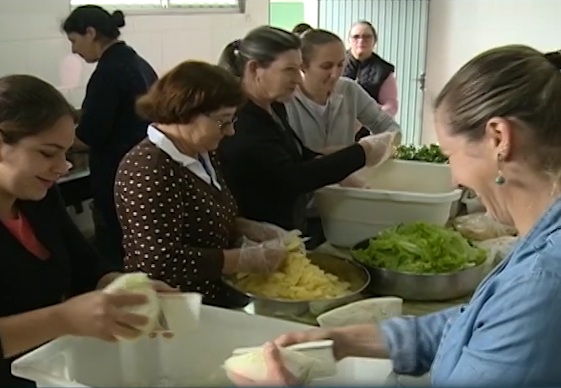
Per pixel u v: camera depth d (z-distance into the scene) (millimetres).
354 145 2053
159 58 3818
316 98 2451
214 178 1676
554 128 855
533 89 857
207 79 1553
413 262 1698
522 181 882
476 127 886
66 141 1312
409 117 5805
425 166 2377
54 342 1110
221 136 1615
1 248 1354
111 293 1137
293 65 1893
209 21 4180
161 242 1519
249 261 1607
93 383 1166
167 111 1550
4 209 1375
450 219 2168
